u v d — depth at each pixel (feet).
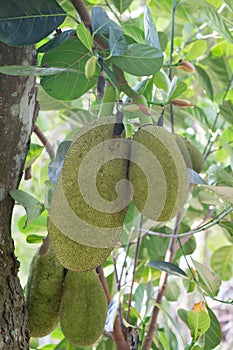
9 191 8.40
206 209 12.58
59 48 8.63
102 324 8.81
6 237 8.34
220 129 12.16
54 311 8.77
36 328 8.70
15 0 7.84
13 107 8.21
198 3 10.48
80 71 8.43
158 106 8.44
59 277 8.76
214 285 9.71
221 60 12.80
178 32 13.69
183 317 10.18
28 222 8.39
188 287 10.11
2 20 7.79
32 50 8.32
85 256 7.59
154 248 12.00
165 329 11.00
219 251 13.10
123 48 8.03
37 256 8.84
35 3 7.91
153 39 8.79
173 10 10.52
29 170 10.06
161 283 10.91
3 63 8.14
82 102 10.25
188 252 12.17
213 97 12.35
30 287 8.75
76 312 8.68
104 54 8.30
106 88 7.97
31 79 8.27
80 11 8.22
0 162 8.29
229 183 9.16
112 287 11.28
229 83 12.67
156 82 9.27
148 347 10.46
